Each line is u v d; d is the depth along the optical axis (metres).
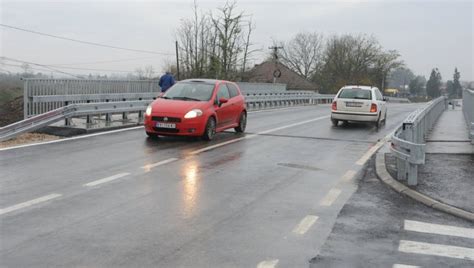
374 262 4.94
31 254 4.82
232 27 39.53
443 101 31.59
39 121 12.71
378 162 10.23
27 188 7.31
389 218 6.49
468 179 8.70
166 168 9.14
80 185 7.60
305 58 100.81
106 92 19.56
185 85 14.10
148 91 22.41
